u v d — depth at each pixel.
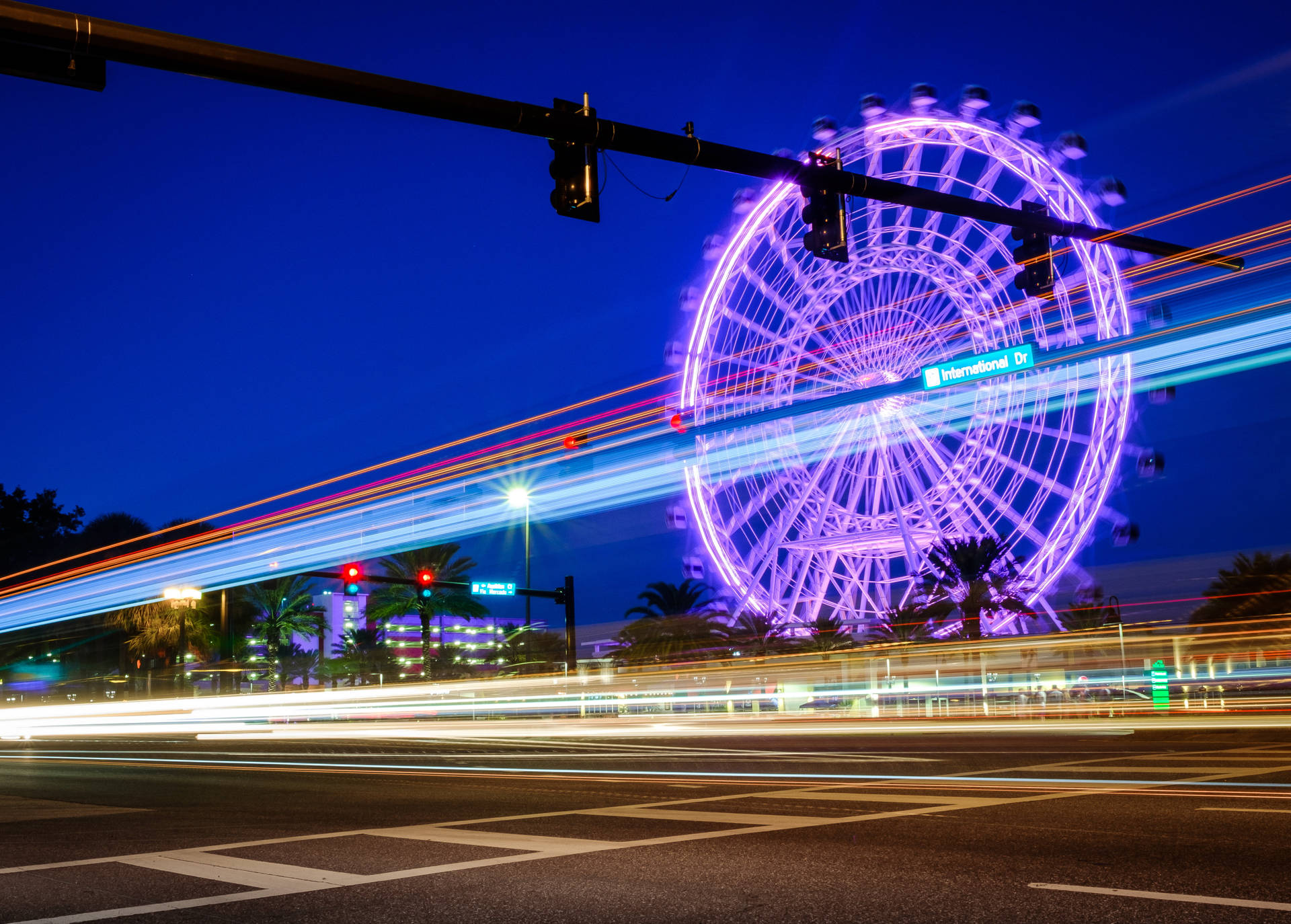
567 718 46.94
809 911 6.13
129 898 7.03
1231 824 8.95
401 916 6.29
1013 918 5.77
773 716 43.56
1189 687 43.06
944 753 19.08
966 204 11.96
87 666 75.50
